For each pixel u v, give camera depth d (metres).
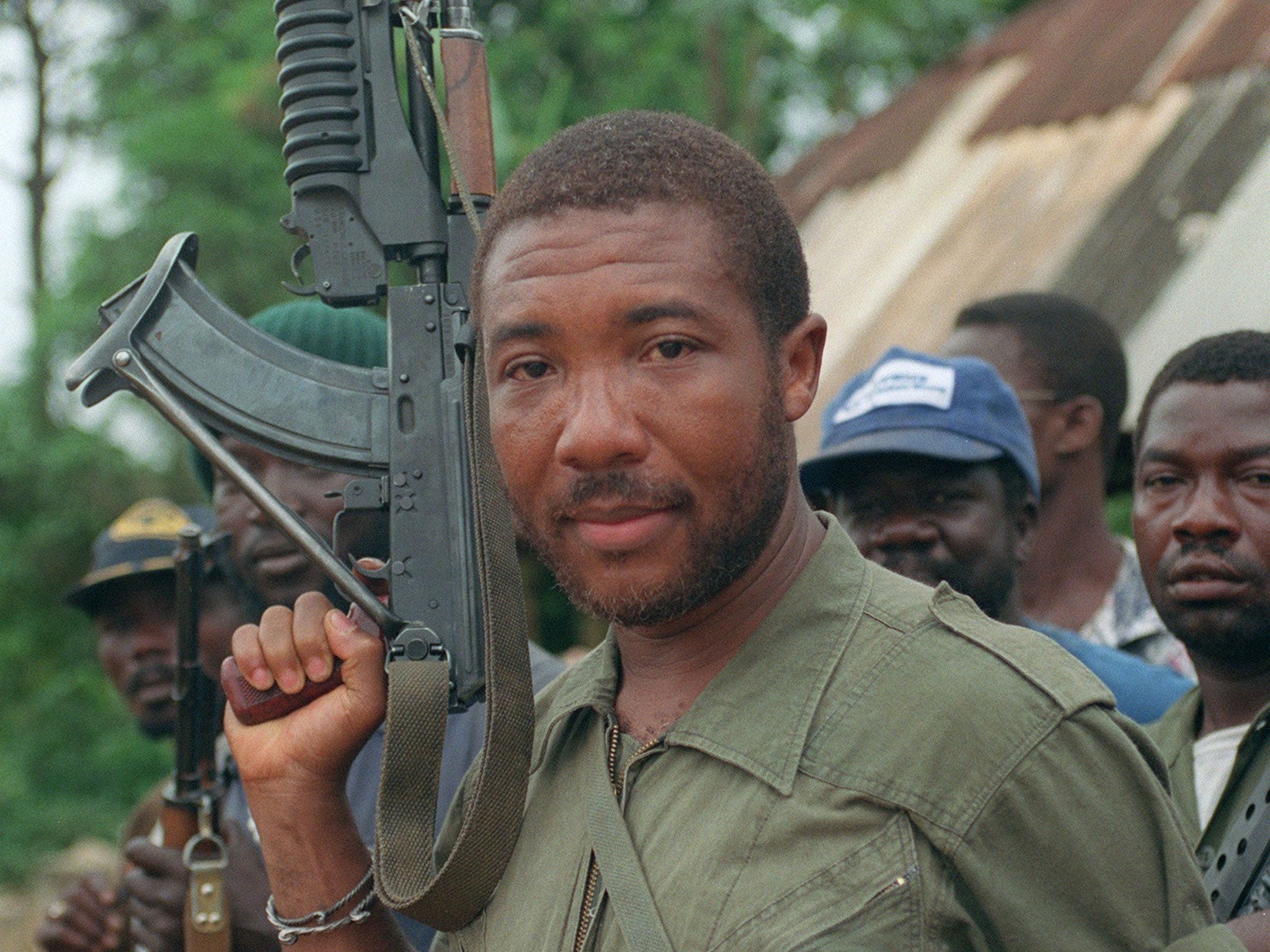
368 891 1.66
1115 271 5.21
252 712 1.66
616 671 1.55
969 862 1.29
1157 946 1.33
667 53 10.23
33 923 6.71
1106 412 3.23
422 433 1.74
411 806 1.62
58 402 12.09
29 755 10.97
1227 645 2.11
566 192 1.39
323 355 2.64
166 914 2.48
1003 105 6.88
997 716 1.33
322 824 1.65
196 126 10.89
